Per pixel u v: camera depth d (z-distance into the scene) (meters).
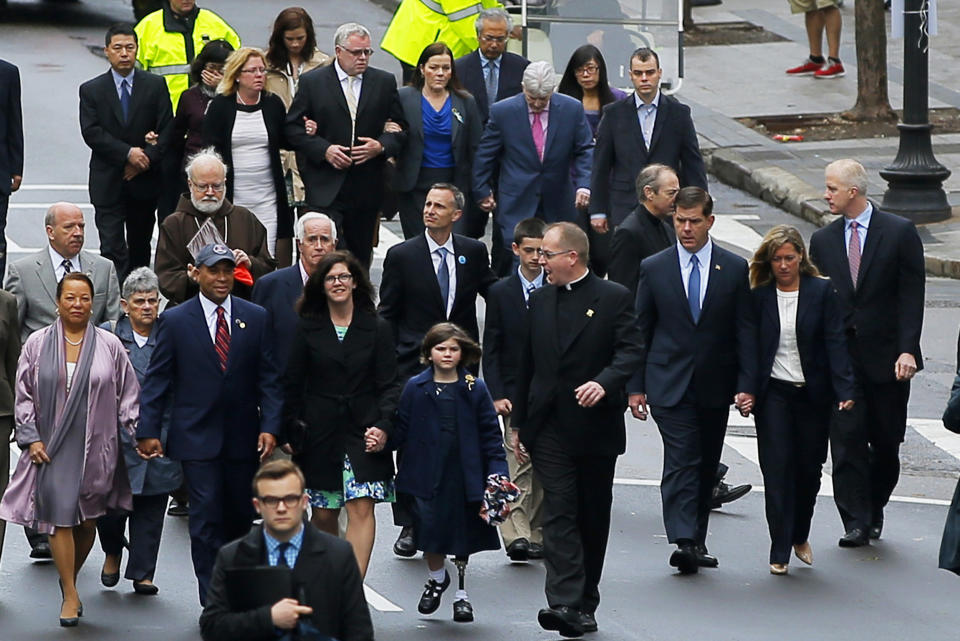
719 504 46.38
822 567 42.19
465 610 38.03
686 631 37.47
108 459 38.03
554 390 37.03
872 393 43.97
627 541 43.97
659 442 52.44
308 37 59.53
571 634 36.56
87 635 36.94
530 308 37.69
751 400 41.03
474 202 57.66
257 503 25.73
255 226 46.16
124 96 61.56
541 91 54.72
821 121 93.88
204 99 57.53
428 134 56.94
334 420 37.75
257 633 25.17
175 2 69.88
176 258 45.47
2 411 39.66
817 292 41.00
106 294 44.31
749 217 81.50
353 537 37.88
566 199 55.94
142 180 61.75
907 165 77.38
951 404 35.47
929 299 67.62
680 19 76.44
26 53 107.00
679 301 41.22
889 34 110.56
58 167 83.88
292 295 40.56
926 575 41.59
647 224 45.59
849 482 43.81
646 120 54.69
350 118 54.94
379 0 125.19
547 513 37.06
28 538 42.28
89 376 37.88
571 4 76.19
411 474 37.94
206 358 37.41
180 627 37.53
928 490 48.50
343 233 56.09
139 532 39.47
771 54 107.94
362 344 37.78
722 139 91.00
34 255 44.09
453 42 74.69
